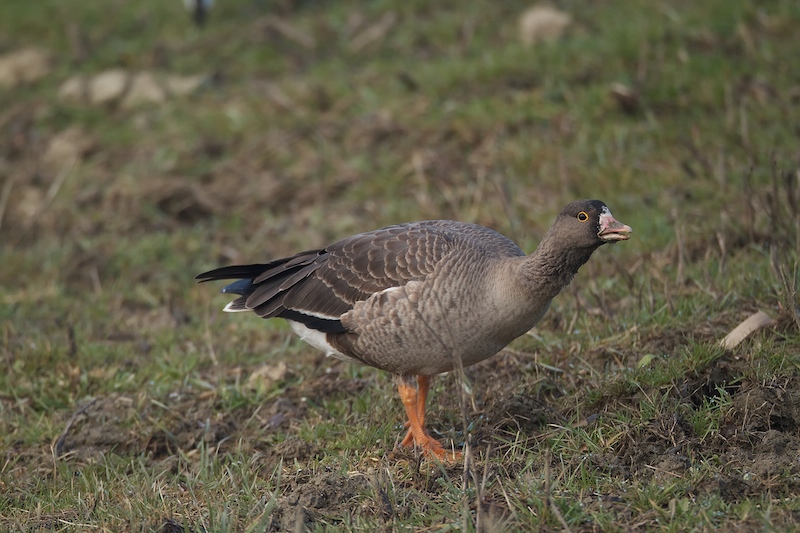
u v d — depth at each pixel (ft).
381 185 61.00
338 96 70.38
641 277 46.60
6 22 86.63
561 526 28.53
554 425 34.99
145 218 62.54
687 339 39.17
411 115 65.92
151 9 86.79
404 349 34.76
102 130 72.54
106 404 42.24
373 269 35.55
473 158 61.05
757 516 28.14
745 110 57.21
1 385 44.68
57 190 65.05
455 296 33.88
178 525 30.89
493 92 66.28
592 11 73.31
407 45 75.36
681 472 31.45
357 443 36.60
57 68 80.94
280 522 30.66
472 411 37.86
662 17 68.44
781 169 50.31
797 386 35.01
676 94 61.41
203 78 76.59
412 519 29.89
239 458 37.45
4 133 74.02
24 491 35.86
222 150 68.18
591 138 59.77
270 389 42.45
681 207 52.39
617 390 36.11
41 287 55.62
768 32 65.51
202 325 50.62
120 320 52.19
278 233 59.52
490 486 31.60
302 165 64.75
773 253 42.16
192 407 41.73
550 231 33.58
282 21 81.76
